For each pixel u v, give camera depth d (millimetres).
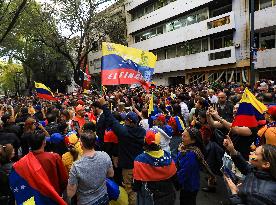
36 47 43688
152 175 4117
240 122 5172
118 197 4410
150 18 38438
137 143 5527
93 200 3947
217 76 29922
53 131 7219
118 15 45281
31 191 3816
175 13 34188
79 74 36281
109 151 6246
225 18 27688
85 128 6039
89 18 34781
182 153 4801
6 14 24719
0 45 31422
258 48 25484
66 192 4301
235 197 2912
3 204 4531
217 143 6430
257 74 26094
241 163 3859
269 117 4762
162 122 6445
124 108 8891
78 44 40312
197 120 7043
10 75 65062
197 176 4727
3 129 7438
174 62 34656
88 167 3932
